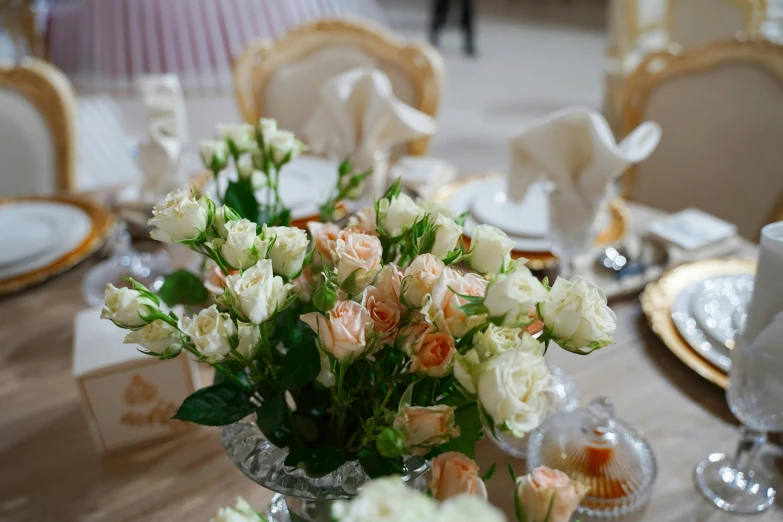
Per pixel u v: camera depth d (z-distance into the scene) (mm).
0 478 622
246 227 373
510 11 6898
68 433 676
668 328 786
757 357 530
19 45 3764
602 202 789
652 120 1375
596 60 4895
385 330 372
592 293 371
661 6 2834
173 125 934
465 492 340
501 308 333
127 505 593
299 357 413
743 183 1292
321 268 453
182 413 431
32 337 805
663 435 657
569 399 677
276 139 540
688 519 566
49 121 1305
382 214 422
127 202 975
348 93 921
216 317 364
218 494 602
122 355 629
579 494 352
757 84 1235
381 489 254
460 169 3000
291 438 468
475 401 360
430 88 1376
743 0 2211
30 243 930
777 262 508
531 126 799
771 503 578
